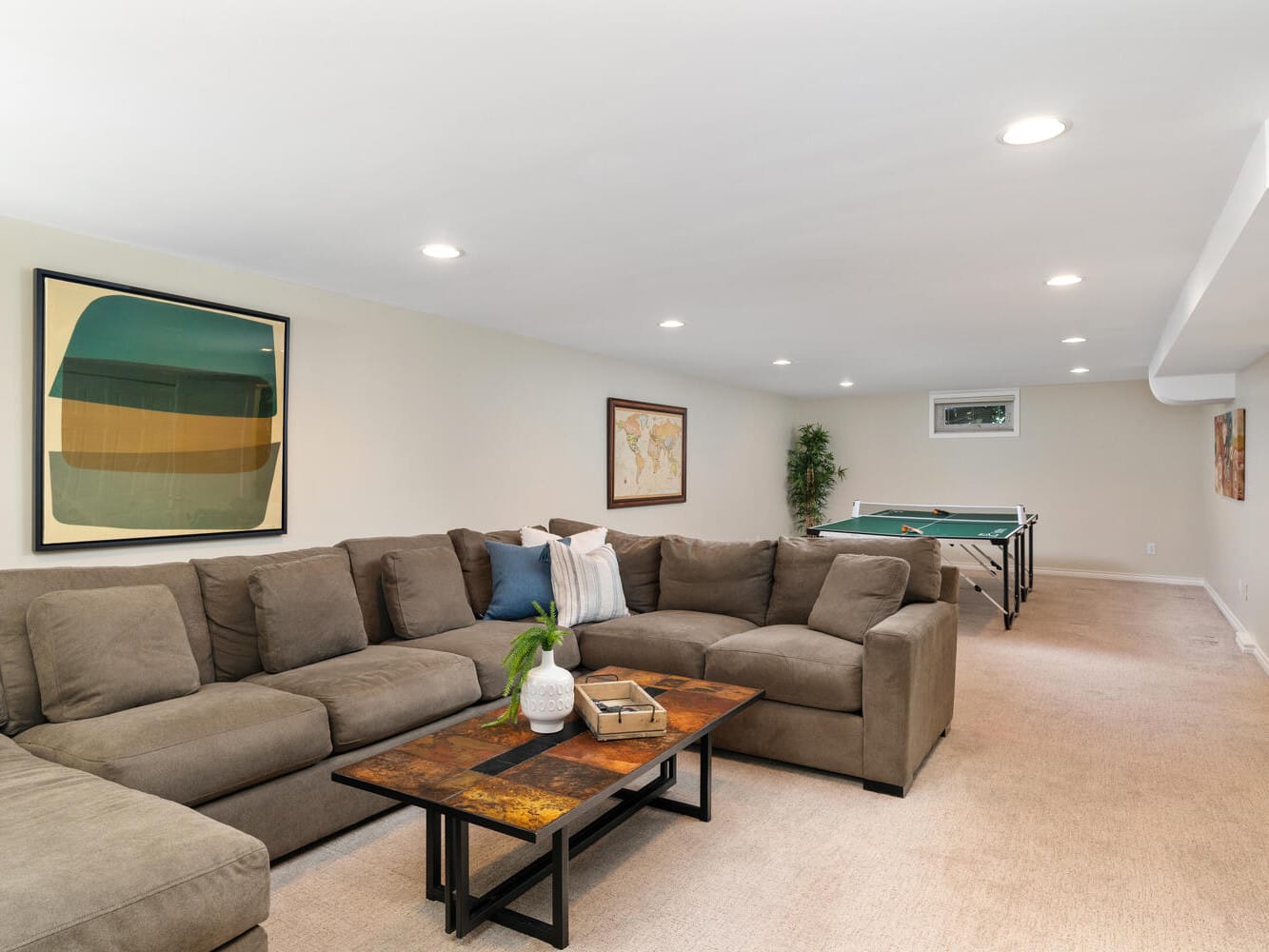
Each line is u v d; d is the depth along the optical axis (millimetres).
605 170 2416
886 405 9547
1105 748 3316
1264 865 2318
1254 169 2199
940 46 1684
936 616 3230
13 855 1447
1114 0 1505
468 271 3619
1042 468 8648
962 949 1910
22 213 2781
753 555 3898
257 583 2873
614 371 6340
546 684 2324
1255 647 4938
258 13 1551
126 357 3111
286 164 2352
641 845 2463
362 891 2197
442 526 4625
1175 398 6062
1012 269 3584
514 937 1976
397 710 2678
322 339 3932
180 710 2268
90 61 1736
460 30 1620
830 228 2982
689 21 1585
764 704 3141
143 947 1386
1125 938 1956
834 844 2467
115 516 3074
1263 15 1553
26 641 2350
